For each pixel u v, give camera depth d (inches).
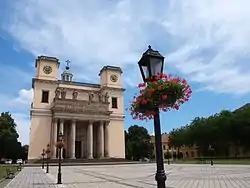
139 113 318.3
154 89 297.7
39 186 755.4
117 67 3280.0
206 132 3228.3
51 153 2581.2
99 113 2827.3
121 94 3193.9
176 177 983.0
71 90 3014.3
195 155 4756.4
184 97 314.0
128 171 1430.9
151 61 295.6
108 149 2832.2
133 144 3816.4
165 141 5206.7
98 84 3267.7
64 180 935.0
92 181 883.4
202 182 783.7
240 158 2807.6
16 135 3297.2
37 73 2839.6
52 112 2719.0
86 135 2928.2
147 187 680.4
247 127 2792.8
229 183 736.3
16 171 1488.7
